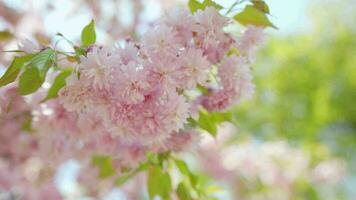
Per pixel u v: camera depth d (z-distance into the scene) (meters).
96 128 0.73
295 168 2.16
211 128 0.75
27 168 1.53
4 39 1.00
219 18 0.65
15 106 0.87
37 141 1.07
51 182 1.62
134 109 0.62
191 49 0.63
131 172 0.84
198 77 0.63
